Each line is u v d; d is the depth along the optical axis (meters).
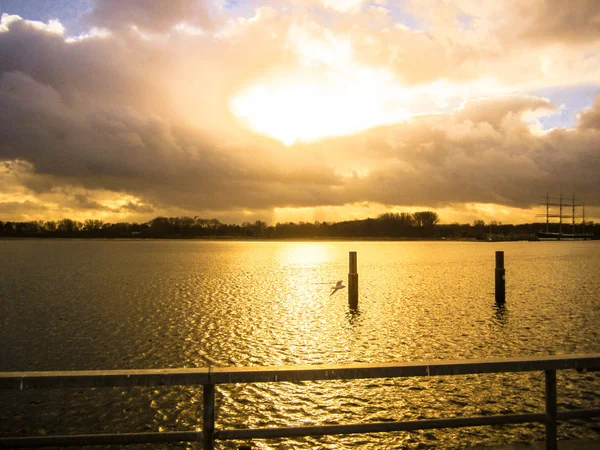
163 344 24.62
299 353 23.02
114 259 107.88
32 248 182.12
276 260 108.44
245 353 23.05
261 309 36.06
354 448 13.28
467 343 24.53
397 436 13.83
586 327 28.22
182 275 66.88
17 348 23.77
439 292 45.88
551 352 22.70
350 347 24.05
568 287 49.41
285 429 4.94
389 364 5.01
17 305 37.84
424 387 17.38
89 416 15.19
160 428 14.52
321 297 43.09
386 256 124.56
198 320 31.27
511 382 17.80
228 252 156.62
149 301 40.22
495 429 14.17
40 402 16.08
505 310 34.62
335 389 17.27
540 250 161.25
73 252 145.88
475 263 93.12
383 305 37.78
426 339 25.47
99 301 40.12
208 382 4.78
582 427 14.35
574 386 17.19
